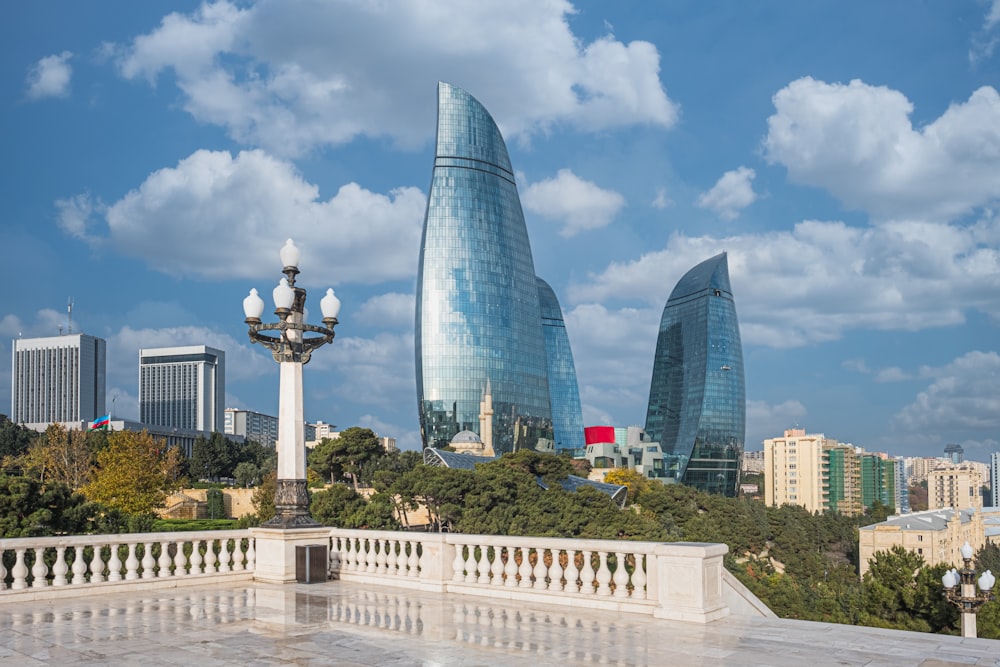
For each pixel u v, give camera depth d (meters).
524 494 105.50
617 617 16.28
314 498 94.25
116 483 95.81
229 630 15.15
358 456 137.88
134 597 19.48
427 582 20.55
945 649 13.16
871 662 12.23
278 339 23.38
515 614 16.72
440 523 100.94
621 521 104.12
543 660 12.51
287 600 18.86
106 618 16.50
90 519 62.44
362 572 22.55
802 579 148.00
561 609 17.31
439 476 99.44
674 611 15.93
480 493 100.25
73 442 119.62
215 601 18.75
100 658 12.81
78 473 112.19
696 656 12.72
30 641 14.18
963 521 173.25
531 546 18.86
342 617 16.48
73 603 18.56
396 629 15.13
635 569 17.11
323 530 23.16
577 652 13.07
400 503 101.56
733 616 16.45
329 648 13.49
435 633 14.73
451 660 12.55
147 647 13.64
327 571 22.67
